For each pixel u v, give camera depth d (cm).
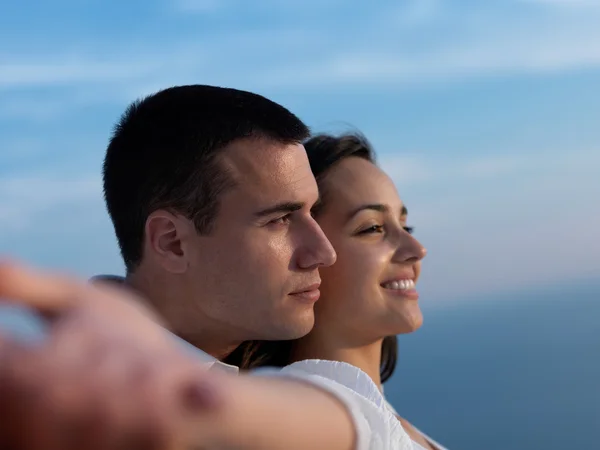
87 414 31
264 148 164
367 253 196
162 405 33
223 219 162
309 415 68
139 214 168
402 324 197
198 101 166
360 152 207
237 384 61
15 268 36
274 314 165
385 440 100
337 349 198
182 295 166
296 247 167
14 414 31
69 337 34
